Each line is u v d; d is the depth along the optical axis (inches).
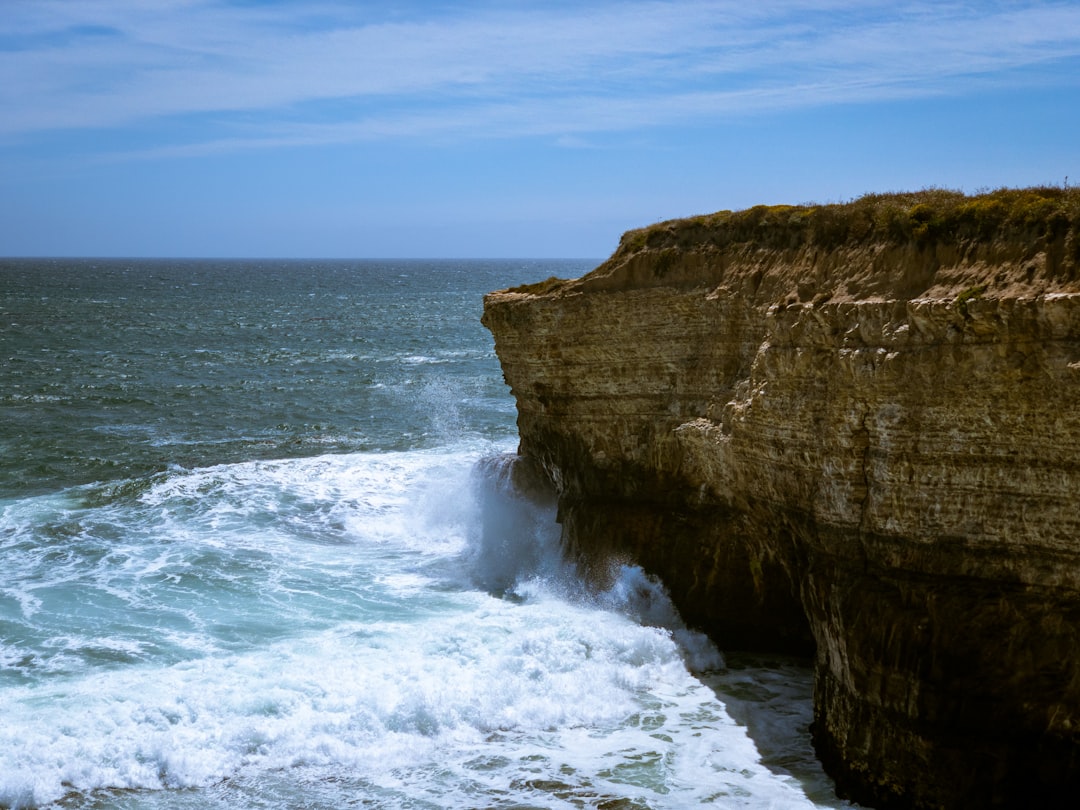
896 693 620.7
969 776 602.9
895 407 618.2
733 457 776.3
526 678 791.7
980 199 690.2
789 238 844.0
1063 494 569.6
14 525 1216.8
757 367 757.3
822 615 679.1
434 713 725.9
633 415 944.3
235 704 731.4
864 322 644.1
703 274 899.4
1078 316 553.9
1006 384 580.7
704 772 667.4
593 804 627.5
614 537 951.6
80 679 776.9
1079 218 598.9
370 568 1079.0
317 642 856.3
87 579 1020.5
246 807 629.0
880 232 733.3
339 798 637.9
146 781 653.9
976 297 589.9
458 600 975.6
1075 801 589.6
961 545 603.2
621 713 751.7
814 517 682.8
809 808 625.9
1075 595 572.4
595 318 948.0
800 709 760.3
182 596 975.0
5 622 898.1
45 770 648.4
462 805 628.1
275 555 1116.5
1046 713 587.5
